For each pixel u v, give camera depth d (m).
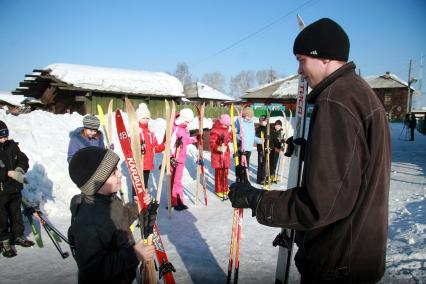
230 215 4.95
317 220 1.15
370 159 1.18
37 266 3.17
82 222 1.58
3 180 3.36
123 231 1.74
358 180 1.15
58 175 5.46
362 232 1.23
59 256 3.41
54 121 7.22
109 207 1.70
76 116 8.26
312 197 1.15
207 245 3.74
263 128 7.73
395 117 38.44
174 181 5.12
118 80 16.31
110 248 1.64
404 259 3.16
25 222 4.35
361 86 1.24
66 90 14.99
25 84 15.76
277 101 32.91
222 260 3.35
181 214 4.95
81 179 1.61
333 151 1.15
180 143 4.93
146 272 2.05
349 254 1.25
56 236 3.36
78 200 1.88
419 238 3.65
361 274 1.26
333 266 1.28
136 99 16.56
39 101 17.38
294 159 2.12
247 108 6.93
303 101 2.13
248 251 3.59
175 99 18.08
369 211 1.22
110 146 3.12
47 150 5.90
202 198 6.00
